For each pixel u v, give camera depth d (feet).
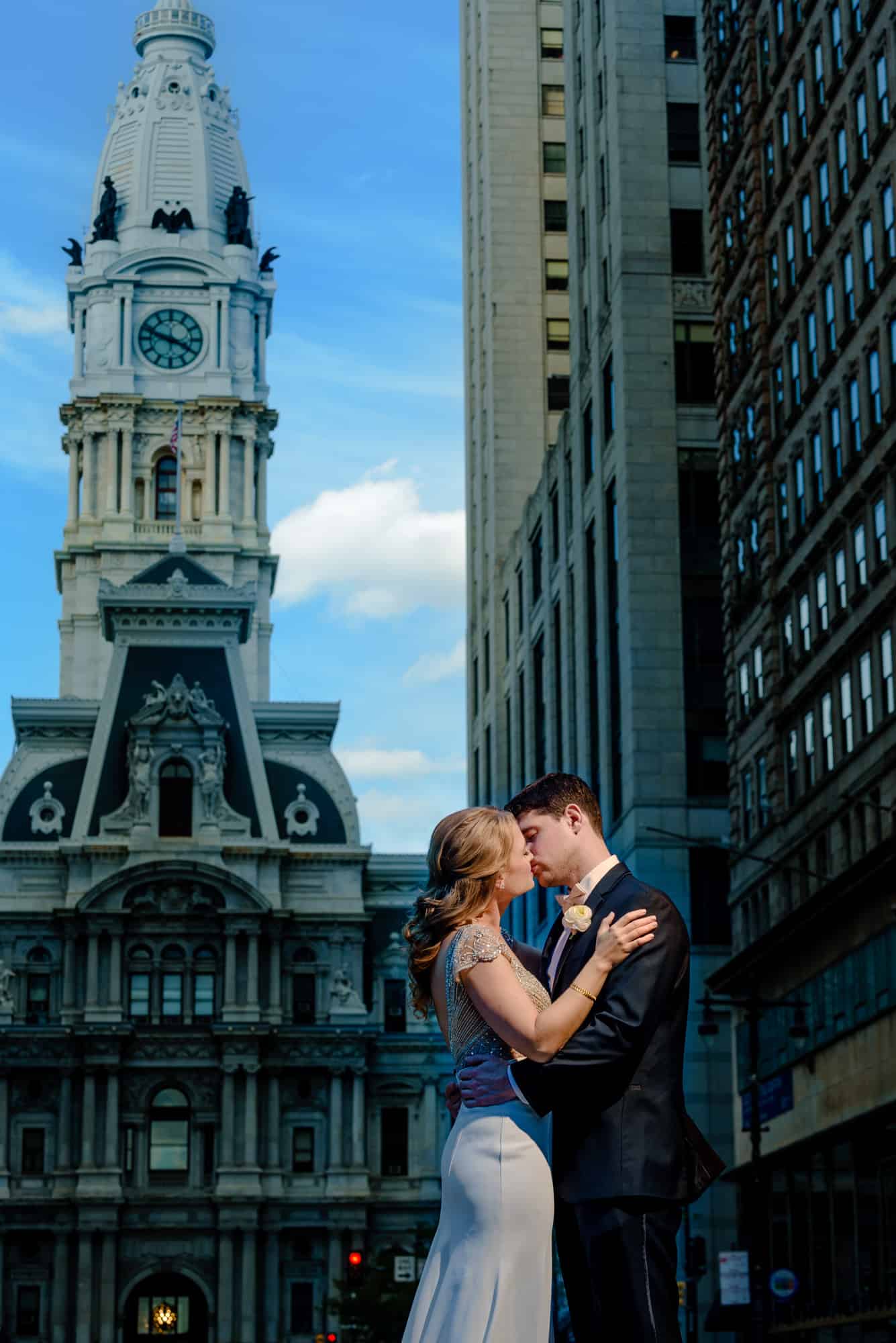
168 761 578.66
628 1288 47.52
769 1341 282.97
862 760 246.88
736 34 313.32
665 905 49.78
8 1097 551.18
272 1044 560.20
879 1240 239.91
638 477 369.71
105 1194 542.57
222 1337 539.70
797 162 278.05
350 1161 556.92
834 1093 257.55
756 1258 227.61
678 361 374.84
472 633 560.20
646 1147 47.91
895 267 233.14
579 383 419.74
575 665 419.33
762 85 297.74
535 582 472.85
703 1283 341.21
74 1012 555.69
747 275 304.09
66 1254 543.39
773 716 288.71
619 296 377.91
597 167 403.34
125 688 589.73
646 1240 47.83
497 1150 47.42
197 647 595.47
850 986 248.93
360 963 572.92
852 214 250.98
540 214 531.50
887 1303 236.02
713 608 366.84
